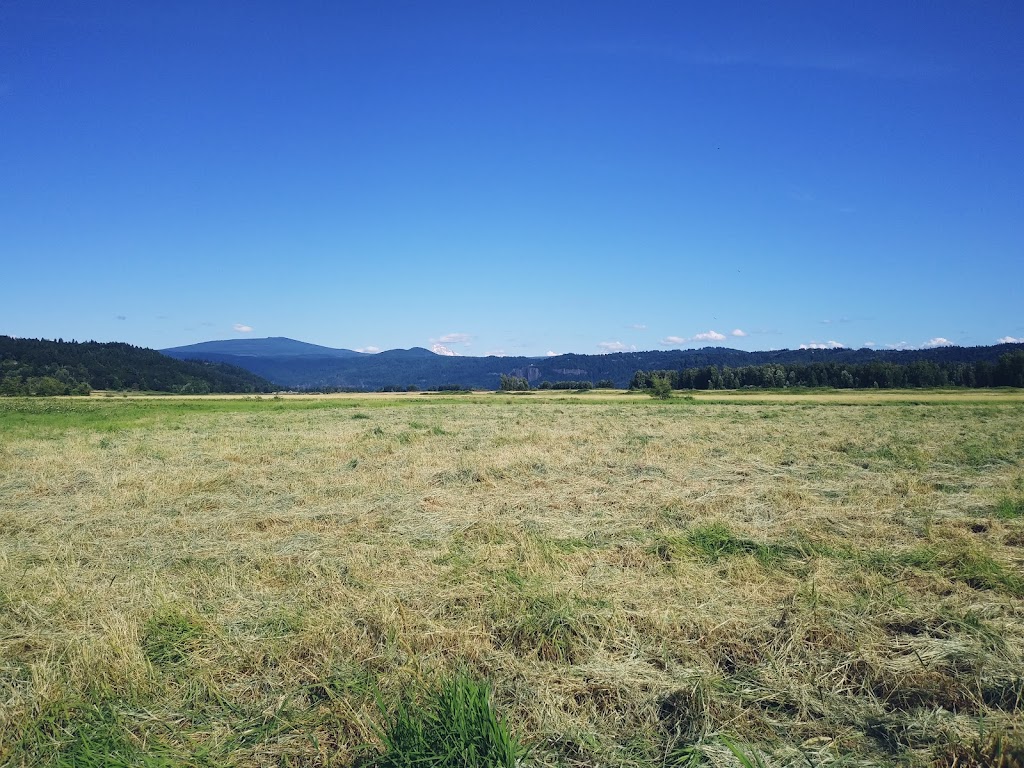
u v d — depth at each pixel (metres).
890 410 33.31
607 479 10.77
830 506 8.46
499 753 2.93
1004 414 29.31
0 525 7.98
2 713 3.40
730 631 4.39
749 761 2.92
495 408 37.66
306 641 4.26
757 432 19.11
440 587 5.40
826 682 3.72
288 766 3.05
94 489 10.32
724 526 7.18
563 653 4.12
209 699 3.66
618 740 3.20
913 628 4.49
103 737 3.25
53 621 4.71
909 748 3.05
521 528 7.37
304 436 18.58
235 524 7.91
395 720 3.28
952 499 8.73
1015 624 4.45
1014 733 3.05
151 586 5.45
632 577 5.65
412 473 11.43
